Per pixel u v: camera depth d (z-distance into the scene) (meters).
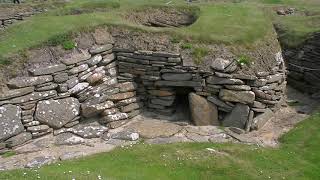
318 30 18.70
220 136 13.56
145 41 15.44
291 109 15.73
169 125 14.50
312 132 13.35
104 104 14.48
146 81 15.34
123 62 15.60
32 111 13.23
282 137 13.41
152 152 12.08
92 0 23.91
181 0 24.70
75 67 14.27
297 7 24.19
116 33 15.88
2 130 12.50
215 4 19.91
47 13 20.41
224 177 10.77
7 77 13.09
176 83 14.87
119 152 12.18
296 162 11.64
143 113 15.52
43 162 11.75
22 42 14.23
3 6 25.17
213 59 14.57
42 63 13.79
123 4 21.94
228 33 15.62
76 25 15.52
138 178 10.27
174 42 15.20
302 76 18.09
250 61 14.61
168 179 10.48
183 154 11.88
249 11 18.59
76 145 13.03
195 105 14.58
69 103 13.99
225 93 14.29
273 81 14.80
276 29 20.64
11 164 11.73
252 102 14.23
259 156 11.88
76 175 9.73
